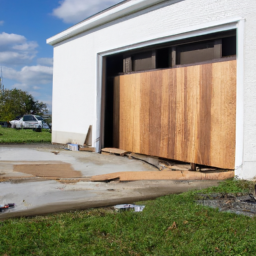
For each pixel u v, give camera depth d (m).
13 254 2.75
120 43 8.66
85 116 10.17
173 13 7.05
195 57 6.86
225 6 5.92
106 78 9.70
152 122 7.88
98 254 2.75
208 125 6.43
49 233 3.18
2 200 4.48
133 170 6.93
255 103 5.41
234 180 5.45
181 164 7.16
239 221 3.48
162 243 2.98
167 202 4.32
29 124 19.88
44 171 6.37
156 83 7.74
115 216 3.71
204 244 2.92
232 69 5.94
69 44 11.09
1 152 8.76
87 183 5.62
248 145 5.50
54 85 12.13
